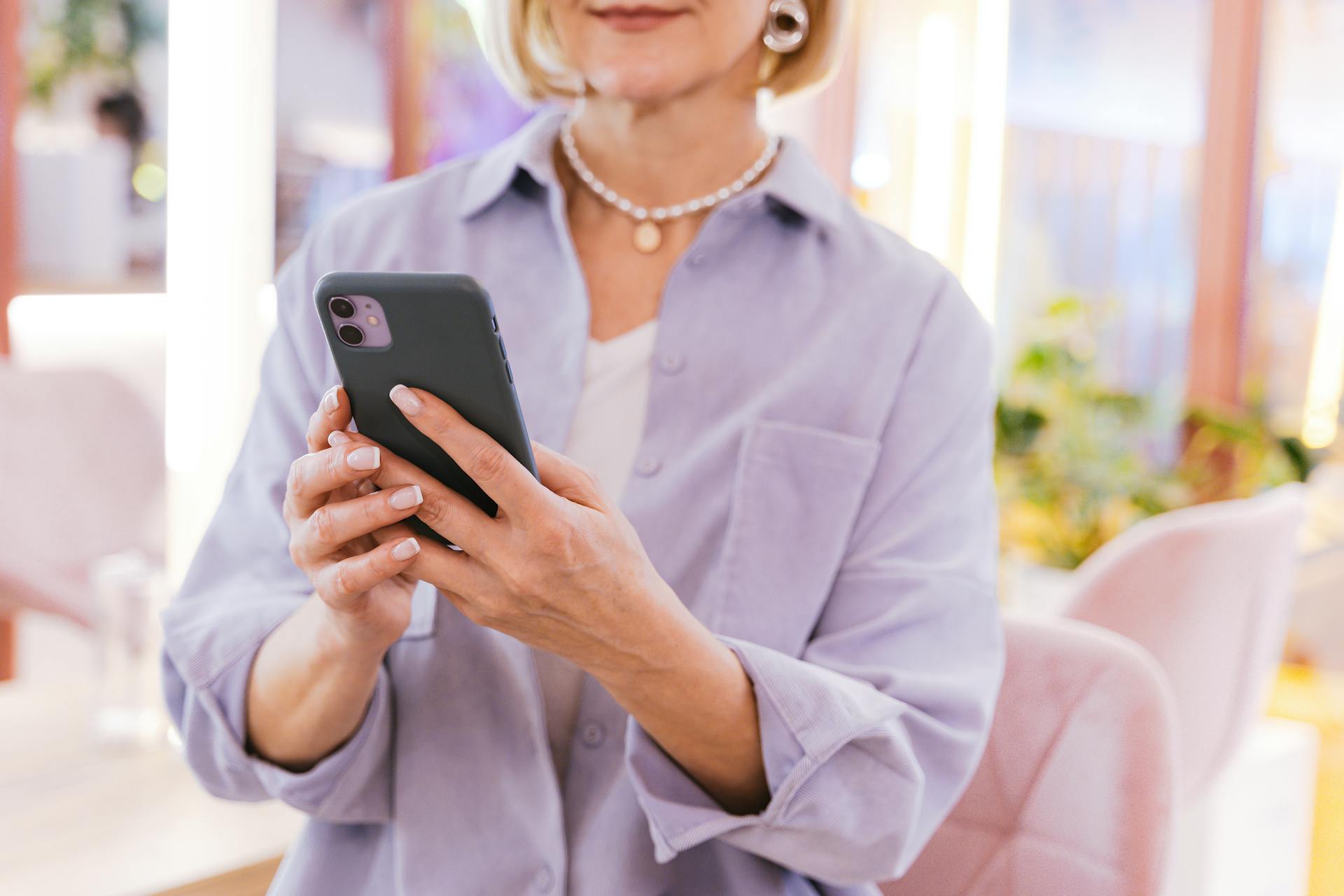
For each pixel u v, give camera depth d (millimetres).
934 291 881
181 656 814
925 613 815
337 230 922
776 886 825
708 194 892
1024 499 3568
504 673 832
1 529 1777
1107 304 3986
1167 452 4090
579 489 655
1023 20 4051
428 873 813
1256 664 2031
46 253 2264
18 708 1359
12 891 978
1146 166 4086
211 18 2357
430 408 605
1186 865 1949
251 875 1069
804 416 838
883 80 3980
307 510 661
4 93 2162
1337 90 3852
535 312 881
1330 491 3924
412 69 2754
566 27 833
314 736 787
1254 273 4012
